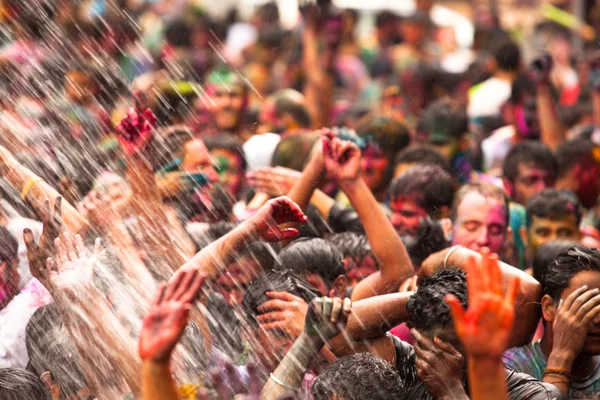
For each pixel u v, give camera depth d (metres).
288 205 6.63
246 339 7.27
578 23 21.08
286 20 22.95
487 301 4.87
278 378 6.22
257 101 16.44
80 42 14.85
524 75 15.84
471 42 22.45
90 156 10.15
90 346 6.39
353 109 16.22
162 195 9.74
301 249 7.82
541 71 14.74
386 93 17.16
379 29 21.94
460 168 13.15
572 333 6.79
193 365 6.65
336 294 7.83
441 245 9.13
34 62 13.40
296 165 10.85
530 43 21.22
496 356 4.84
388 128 11.81
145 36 18.91
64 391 6.77
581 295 6.80
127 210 7.77
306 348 6.29
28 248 6.88
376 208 7.84
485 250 6.57
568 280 6.87
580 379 7.14
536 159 11.93
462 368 5.88
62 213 7.62
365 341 6.65
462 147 13.25
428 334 5.90
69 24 14.85
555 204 10.05
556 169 12.16
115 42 16.67
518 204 11.97
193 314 7.16
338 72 20.25
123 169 8.73
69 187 9.77
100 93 13.63
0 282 7.93
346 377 5.89
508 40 19.20
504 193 9.66
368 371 5.92
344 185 7.88
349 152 7.93
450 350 5.85
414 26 21.55
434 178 9.65
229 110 13.67
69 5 15.40
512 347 7.05
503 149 15.37
